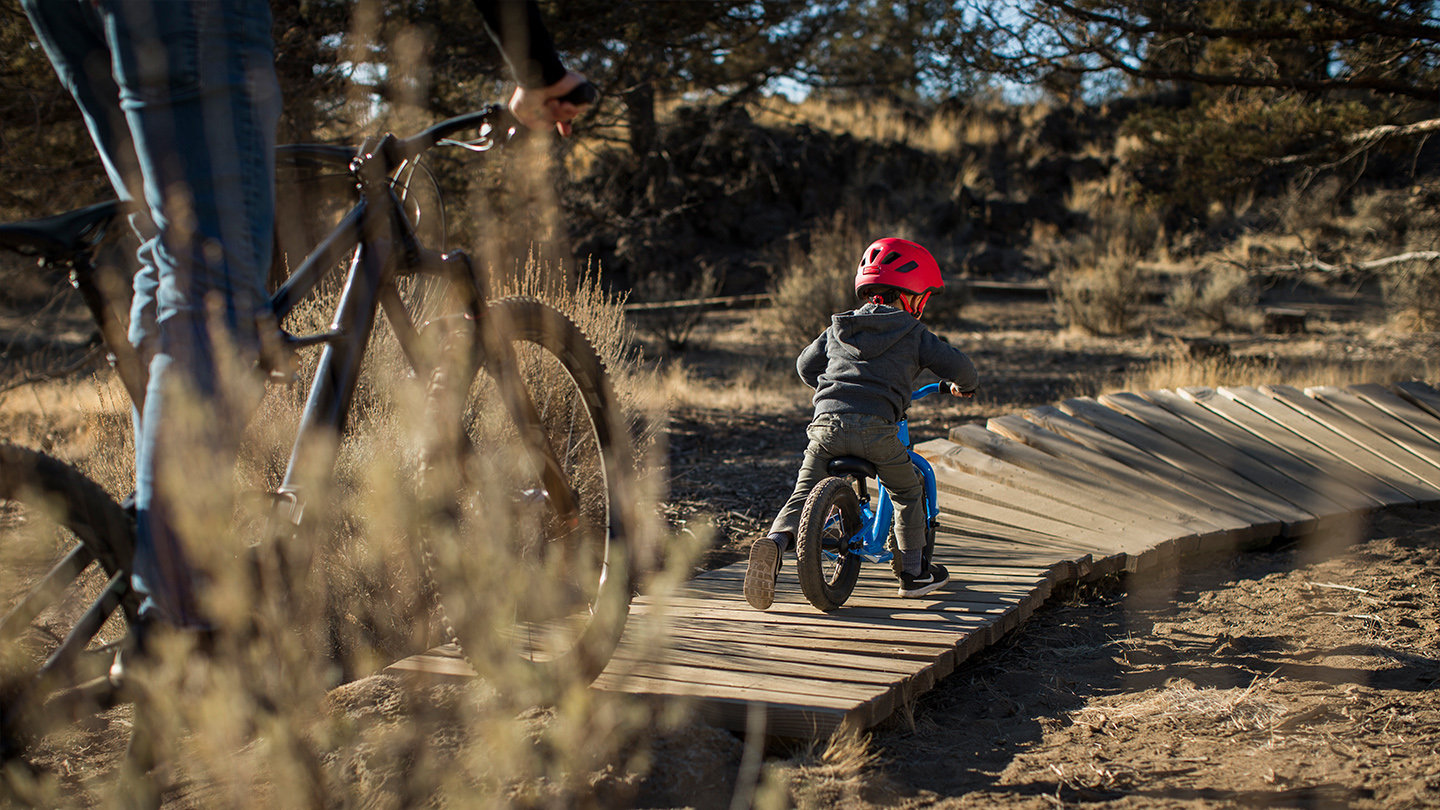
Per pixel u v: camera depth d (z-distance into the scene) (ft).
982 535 15.85
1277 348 45.34
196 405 6.01
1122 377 36.50
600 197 51.21
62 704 6.67
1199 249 72.18
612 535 9.52
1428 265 44.65
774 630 11.53
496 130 8.38
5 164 27.45
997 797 8.51
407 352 8.57
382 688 9.74
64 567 6.93
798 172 80.28
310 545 7.20
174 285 6.33
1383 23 31.71
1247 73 37.01
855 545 12.30
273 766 7.10
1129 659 11.89
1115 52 34.99
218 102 6.43
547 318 9.40
